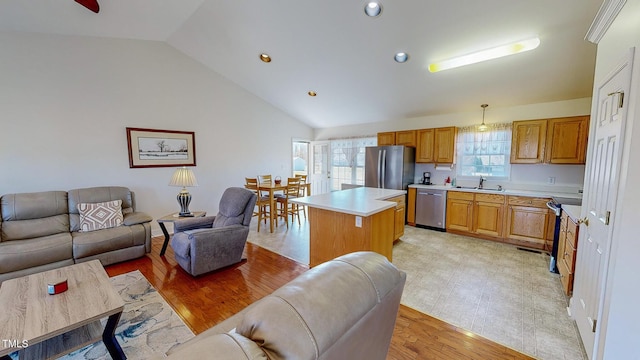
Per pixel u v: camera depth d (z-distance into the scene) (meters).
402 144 5.16
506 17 2.57
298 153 7.66
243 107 5.36
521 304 2.32
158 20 3.43
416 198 4.77
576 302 2.01
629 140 1.23
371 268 0.92
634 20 1.27
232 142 5.22
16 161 3.14
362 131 6.09
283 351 0.61
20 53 3.10
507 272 2.95
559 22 2.51
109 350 1.61
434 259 3.32
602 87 1.67
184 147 4.52
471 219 4.20
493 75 3.49
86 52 3.53
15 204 2.90
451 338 1.89
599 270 1.54
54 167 3.38
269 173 5.94
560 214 2.86
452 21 2.73
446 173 4.90
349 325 0.73
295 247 3.79
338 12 2.90
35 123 3.23
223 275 2.89
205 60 4.56
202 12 3.30
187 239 2.84
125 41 3.83
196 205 4.75
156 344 1.82
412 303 2.33
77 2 2.55
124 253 3.17
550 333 1.94
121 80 3.83
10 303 1.58
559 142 3.60
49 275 1.96
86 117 3.57
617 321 1.28
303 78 4.51
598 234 1.58
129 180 3.97
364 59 3.63
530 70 3.27
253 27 3.41
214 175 4.98
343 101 5.08
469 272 2.95
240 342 0.60
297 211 5.20
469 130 4.56
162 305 2.30
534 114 4.00
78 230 3.17
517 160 3.96
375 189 4.04
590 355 1.61
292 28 3.29
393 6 2.68
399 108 4.92
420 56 3.34
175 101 4.39
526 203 3.72
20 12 2.75
